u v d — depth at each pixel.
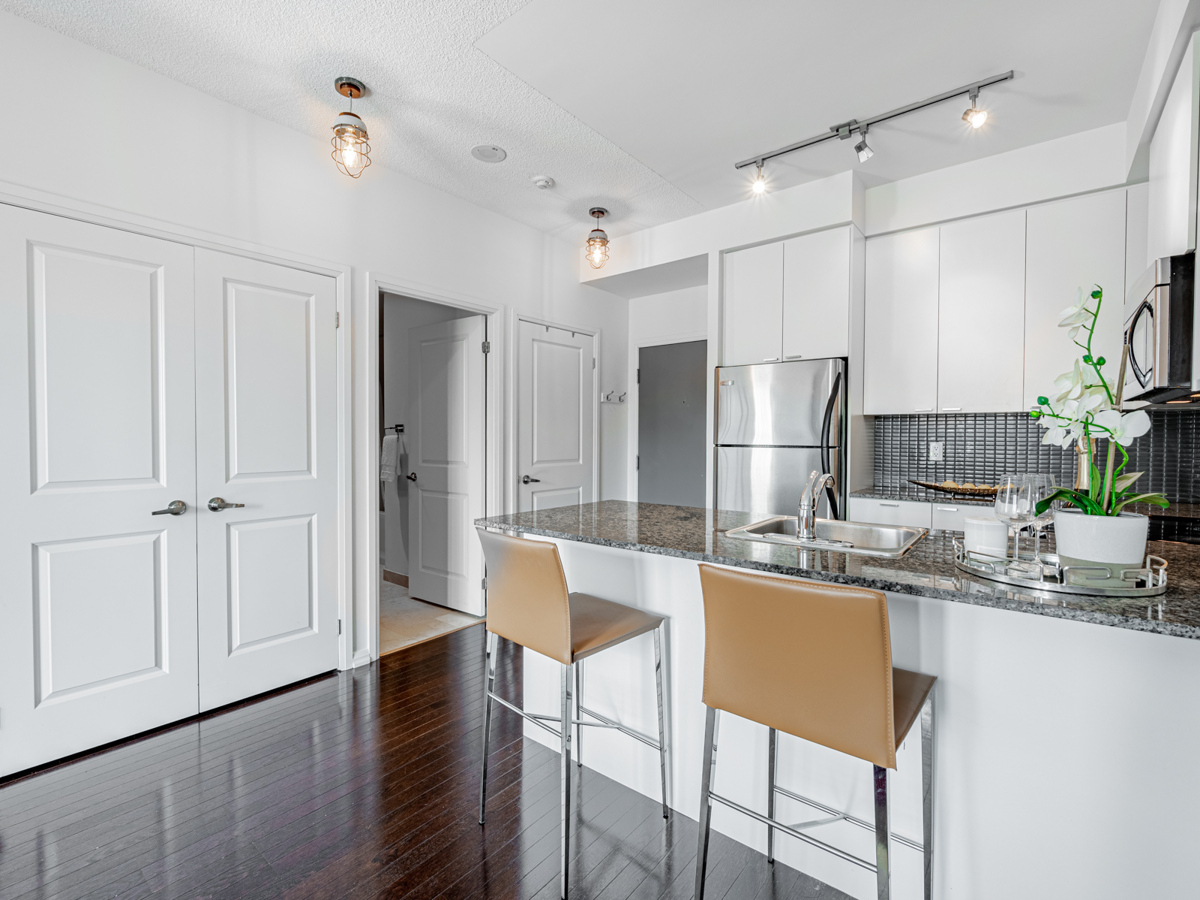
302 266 2.64
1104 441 2.92
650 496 4.74
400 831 1.66
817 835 1.50
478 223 3.49
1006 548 1.29
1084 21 1.93
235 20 1.92
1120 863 1.13
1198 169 1.61
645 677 1.88
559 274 4.10
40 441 1.95
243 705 2.43
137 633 2.16
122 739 2.12
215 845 1.58
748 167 3.01
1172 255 1.80
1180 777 1.07
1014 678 1.24
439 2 1.85
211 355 2.35
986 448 3.29
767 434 3.36
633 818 1.75
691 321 4.47
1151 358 1.68
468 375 3.72
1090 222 2.71
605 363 4.56
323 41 2.04
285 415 2.58
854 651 1.09
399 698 2.52
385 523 4.76
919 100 2.41
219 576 2.38
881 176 3.15
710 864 1.56
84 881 1.45
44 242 1.94
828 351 3.21
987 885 1.27
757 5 1.86
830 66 2.19
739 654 1.25
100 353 2.07
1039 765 1.21
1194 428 2.73
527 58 2.13
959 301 3.05
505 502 3.70
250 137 2.46
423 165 2.97
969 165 2.97
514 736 2.23
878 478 3.64
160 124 2.21
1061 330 2.78
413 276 3.12
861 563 1.41
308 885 1.45
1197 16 1.59
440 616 3.73
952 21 1.94
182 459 2.27
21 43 1.90
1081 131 2.67
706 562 1.51
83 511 2.03
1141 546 1.12
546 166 3.00
